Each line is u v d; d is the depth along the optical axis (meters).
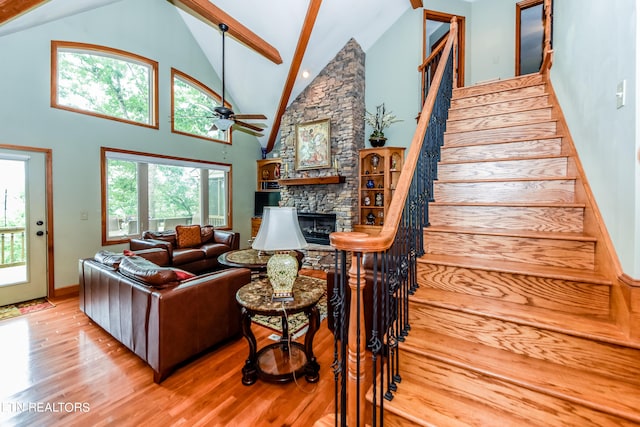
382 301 1.23
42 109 3.68
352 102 5.26
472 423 1.07
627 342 1.06
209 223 6.12
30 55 3.57
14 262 3.52
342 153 5.39
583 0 1.81
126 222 4.70
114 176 4.53
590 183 1.60
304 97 5.90
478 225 1.92
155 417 1.65
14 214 3.51
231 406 1.74
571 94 2.00
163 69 5.06
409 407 1.16
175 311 2.02
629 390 1.03
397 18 5.23
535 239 1.57
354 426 1.20
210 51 5.67
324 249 5.11
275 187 7.08
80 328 2.81
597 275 1.33
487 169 2.18
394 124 5.29
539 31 5.22
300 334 2.71
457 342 1.37
